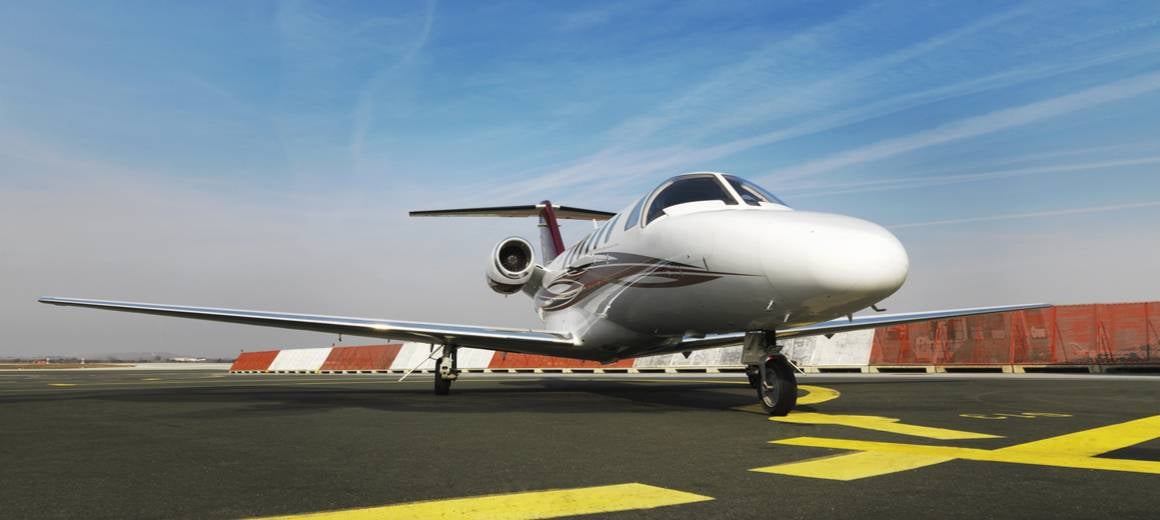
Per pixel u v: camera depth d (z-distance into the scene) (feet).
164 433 21.09
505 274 50.60
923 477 13.08
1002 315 70.49
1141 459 15.11
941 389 41.32
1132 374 63.62
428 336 40.75
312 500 11.48
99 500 11.56
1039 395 35.29
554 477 13.41
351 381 71.61
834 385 47.24
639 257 33.91
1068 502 10.95
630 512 10.51
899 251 24.47
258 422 24.40
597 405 32.22
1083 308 67.41
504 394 42.45
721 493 11.81
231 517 10.36
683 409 29.71
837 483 12.58
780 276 24.76
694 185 33.24
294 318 38.40
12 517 10.43
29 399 37.47
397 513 10.55
